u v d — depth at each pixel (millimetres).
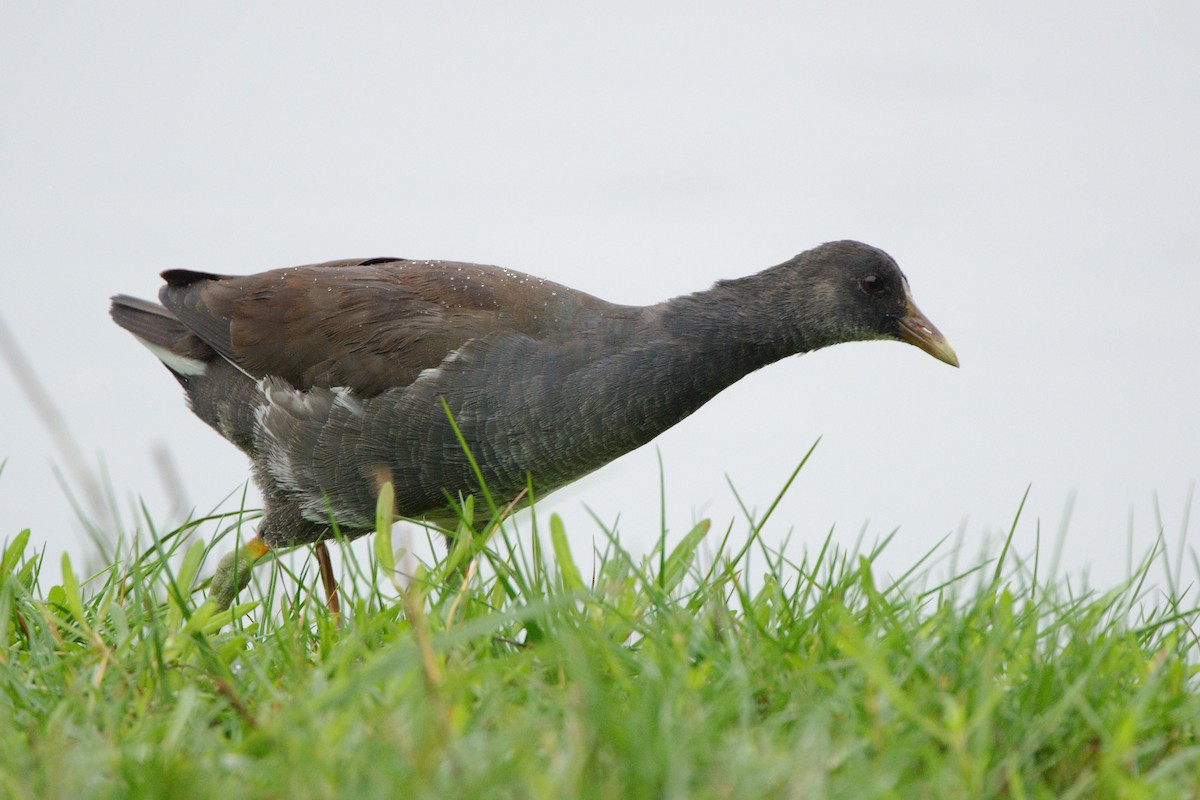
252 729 6375
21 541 9023
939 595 8234
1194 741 6812
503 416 10312
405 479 10500
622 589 8102
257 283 11203
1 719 6441
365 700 6617
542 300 10680
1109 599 7773
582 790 5492
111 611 8195
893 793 5488
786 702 6781
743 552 8422
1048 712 6551
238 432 11453
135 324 12016
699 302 10844
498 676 6781
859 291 11133
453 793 5285
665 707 5969
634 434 10688
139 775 5730
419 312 10594
